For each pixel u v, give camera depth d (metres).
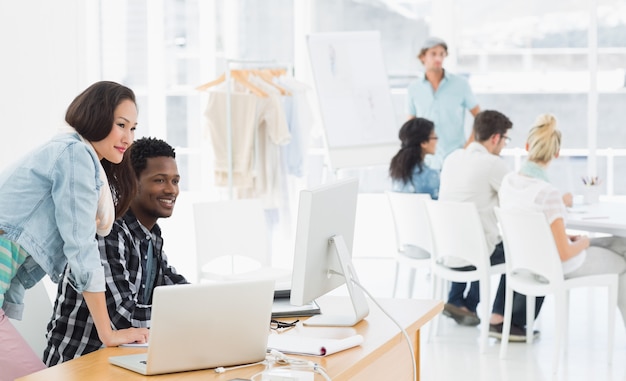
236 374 2.57
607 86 8.54
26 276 3.16
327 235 3.19
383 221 9.08
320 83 7.02
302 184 8.91
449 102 8.28
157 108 8.80
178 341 2.54
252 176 7.46
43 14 7.58
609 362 5.52
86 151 2.92
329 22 8.94
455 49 8.84
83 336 3.15
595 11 8.50
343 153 7.00
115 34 8.73
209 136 7.47
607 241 5.95
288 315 3.36
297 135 7.73
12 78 7.38
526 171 5.73
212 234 5.51
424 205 6.20
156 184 3.45
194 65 8.80
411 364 3.39
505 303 5.84
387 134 7.24
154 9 8.73
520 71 8.75
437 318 6.40
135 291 3.25
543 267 5.43
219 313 2.57
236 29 8.84
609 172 8.59
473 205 5.81
